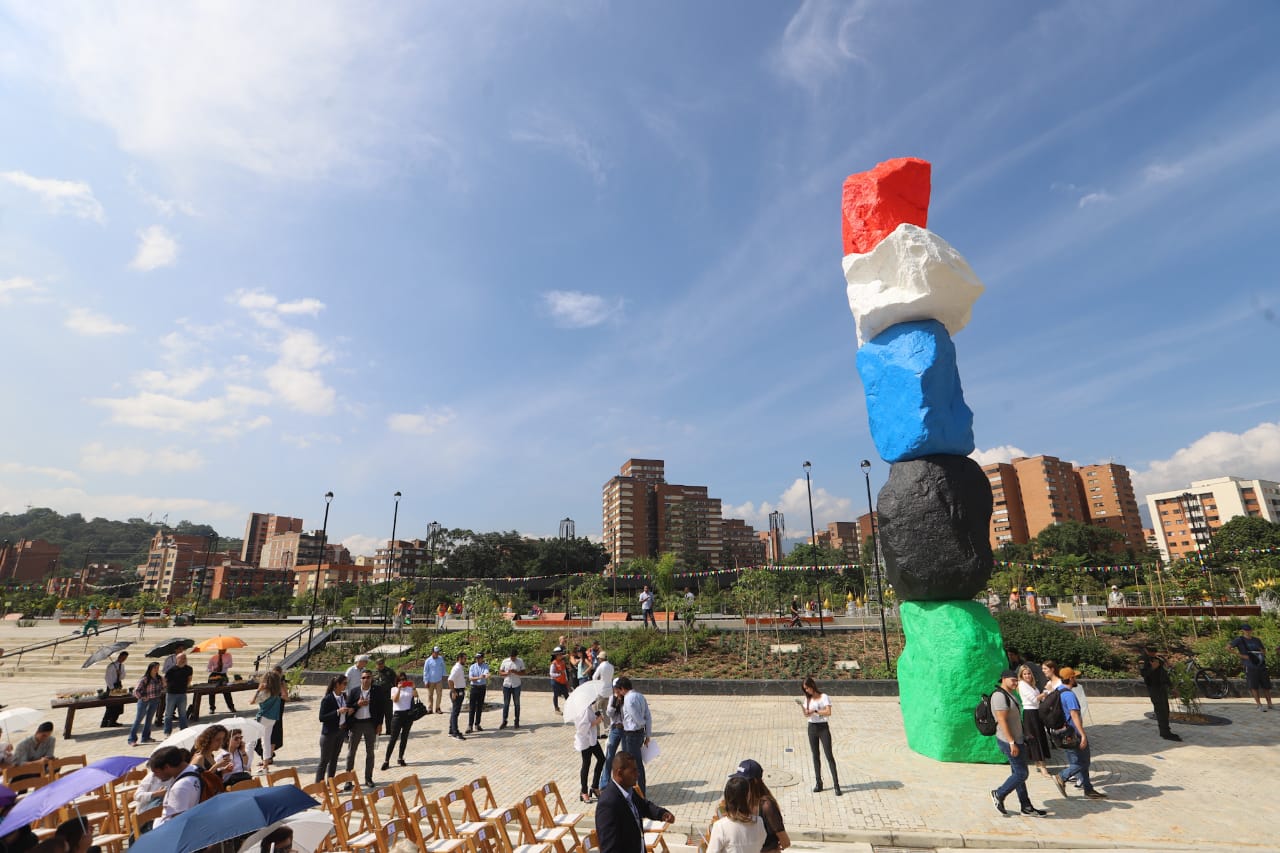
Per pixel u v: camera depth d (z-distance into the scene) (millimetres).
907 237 11773
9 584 76125
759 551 147250
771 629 24641
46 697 19156
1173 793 8688
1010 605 32875
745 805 4688
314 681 21312
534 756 12117
